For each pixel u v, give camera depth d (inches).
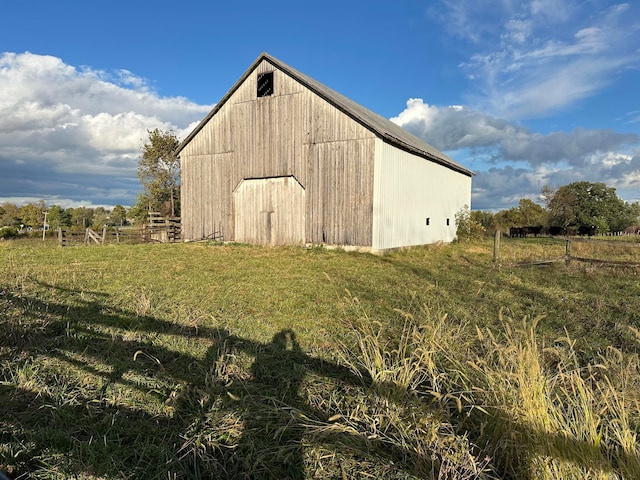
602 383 107.9
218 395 123.0
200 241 678.5
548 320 206.4
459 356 133.0
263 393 126.0
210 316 193.6
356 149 538.3
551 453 82.8
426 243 705.0
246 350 158.4
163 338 168.4
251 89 619.2
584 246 717.3
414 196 650.2
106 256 461.1
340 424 102.3
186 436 103.3
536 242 895.1
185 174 690.2
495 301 247.4
